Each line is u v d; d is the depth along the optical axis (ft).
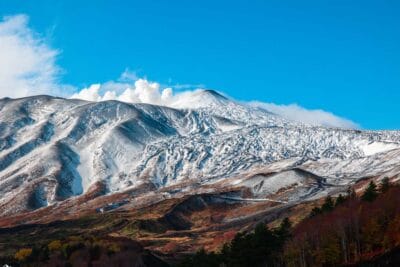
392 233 564.71
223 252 611.88
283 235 594.24
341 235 574.56
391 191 642.63
